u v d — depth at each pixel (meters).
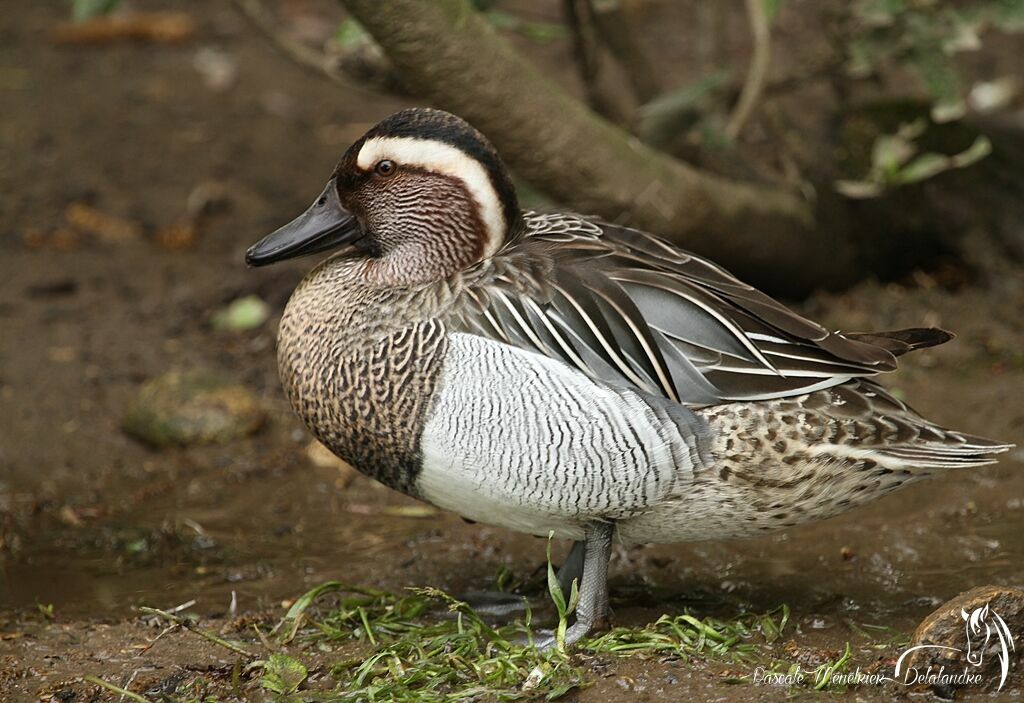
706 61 13.93
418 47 10.41
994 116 14.05
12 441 11.59
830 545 9.74
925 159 12.53
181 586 9.46
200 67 19.25
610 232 8.75
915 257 14.10
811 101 16.53
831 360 8.09
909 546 9.61
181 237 14.95
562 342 7.89
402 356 8.03
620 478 7.84
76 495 10.91
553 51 18.69
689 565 9.55
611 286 8.10
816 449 7.91
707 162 13.62
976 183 13.61
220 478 11.15
